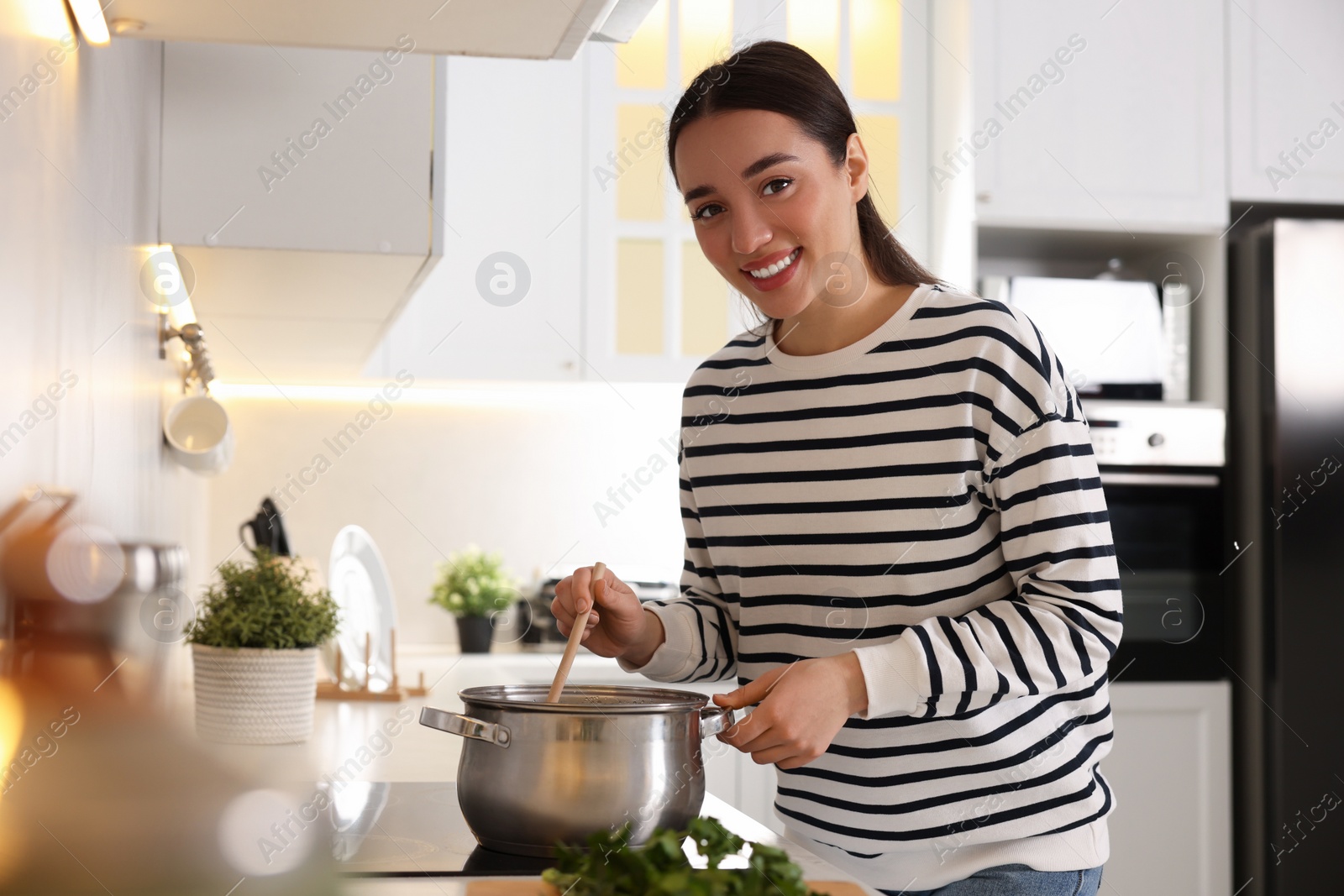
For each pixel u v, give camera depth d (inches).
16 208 28.0
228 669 48.8
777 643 41.9
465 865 30.1
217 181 55.8
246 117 56.0
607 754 30.2
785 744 32.0
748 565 42.7
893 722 38.1
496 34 45.7
